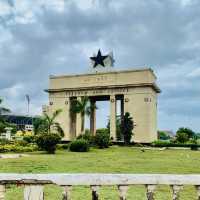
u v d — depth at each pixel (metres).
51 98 96.00
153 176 6.35
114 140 86.88
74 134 92.88
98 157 41.56
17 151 49.53
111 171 25.27
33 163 30.44
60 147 57.94
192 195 13.27
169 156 46.22
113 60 92.25
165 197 13.34
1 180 5.78
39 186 5.91
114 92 89.12
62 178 6.02
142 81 86.19
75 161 34.03
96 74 91.25
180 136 90.94
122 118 83.88
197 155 50.16
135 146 76.94
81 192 14.09
